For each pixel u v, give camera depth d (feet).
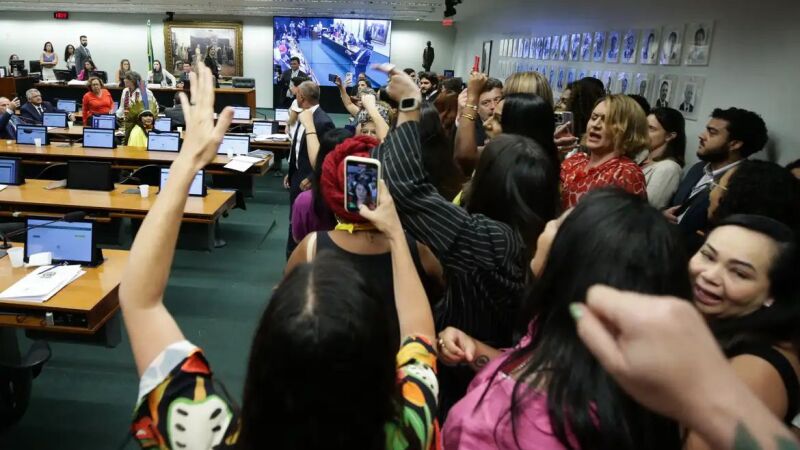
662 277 1.77
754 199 4.43
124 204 12.71
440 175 4.98
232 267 13.85
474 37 40.68
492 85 8.62
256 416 1.65
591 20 18.13
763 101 8.87
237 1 37.11
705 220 6.75
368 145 3.74
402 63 49.44
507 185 3.39
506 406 2.01
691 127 11.32
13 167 13.99
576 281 1.84
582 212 1.99
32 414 8.07
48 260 8.71
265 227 17.03
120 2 38.63
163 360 1.95
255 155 18.57
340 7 39.68
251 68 47.80
